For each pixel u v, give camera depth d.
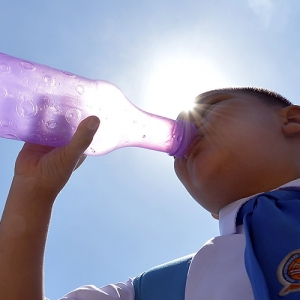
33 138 0.31
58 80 0.32
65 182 0.29
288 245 0.25
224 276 0.28
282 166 0.34
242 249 0.29
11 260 0.28
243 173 0.34
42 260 0.28
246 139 0.34
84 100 0.33
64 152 0.28
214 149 0.34
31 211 0.29
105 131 0.35
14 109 0.30
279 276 0.24
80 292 0.34
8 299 0.27
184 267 0.35
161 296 0.34
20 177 0.29
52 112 0.31
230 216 0.31
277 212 0.26
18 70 0.31
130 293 0.35
